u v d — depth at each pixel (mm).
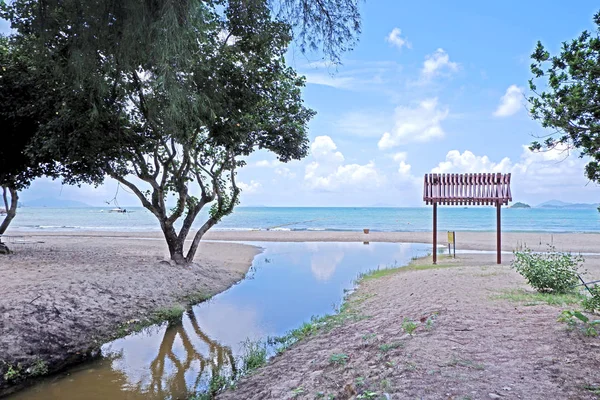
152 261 14391
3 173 13336
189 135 11922
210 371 6449
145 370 6562
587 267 13883
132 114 12031
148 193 14844
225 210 15195
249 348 7254
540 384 3650
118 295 9766
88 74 6406
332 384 4633
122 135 11945
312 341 7039
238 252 22250
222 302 11188
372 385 4137
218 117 11711
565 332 5004
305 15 4523
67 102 10438
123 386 5957
